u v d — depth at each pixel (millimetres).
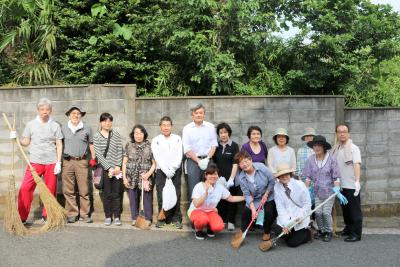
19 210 6695
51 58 9008
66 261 5328
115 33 8422
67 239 6141
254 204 6375
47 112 6812
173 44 8297
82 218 7137
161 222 7062
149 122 7637
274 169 6859
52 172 6891
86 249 5762
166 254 5660
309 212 6113
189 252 5758
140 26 8516
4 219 6469
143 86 9031
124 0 8953
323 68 8359
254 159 6898
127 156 6980
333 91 8922
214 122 7652
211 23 8516
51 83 8766
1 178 7613
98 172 6871
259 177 6305
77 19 8562
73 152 6953
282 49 8836
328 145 6500
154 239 6273
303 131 7734
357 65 8414
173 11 8492
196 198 6281
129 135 7172
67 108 7613
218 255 5668
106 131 6973
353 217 6414
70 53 8602
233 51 8922
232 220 6867
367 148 7859
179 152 6930
